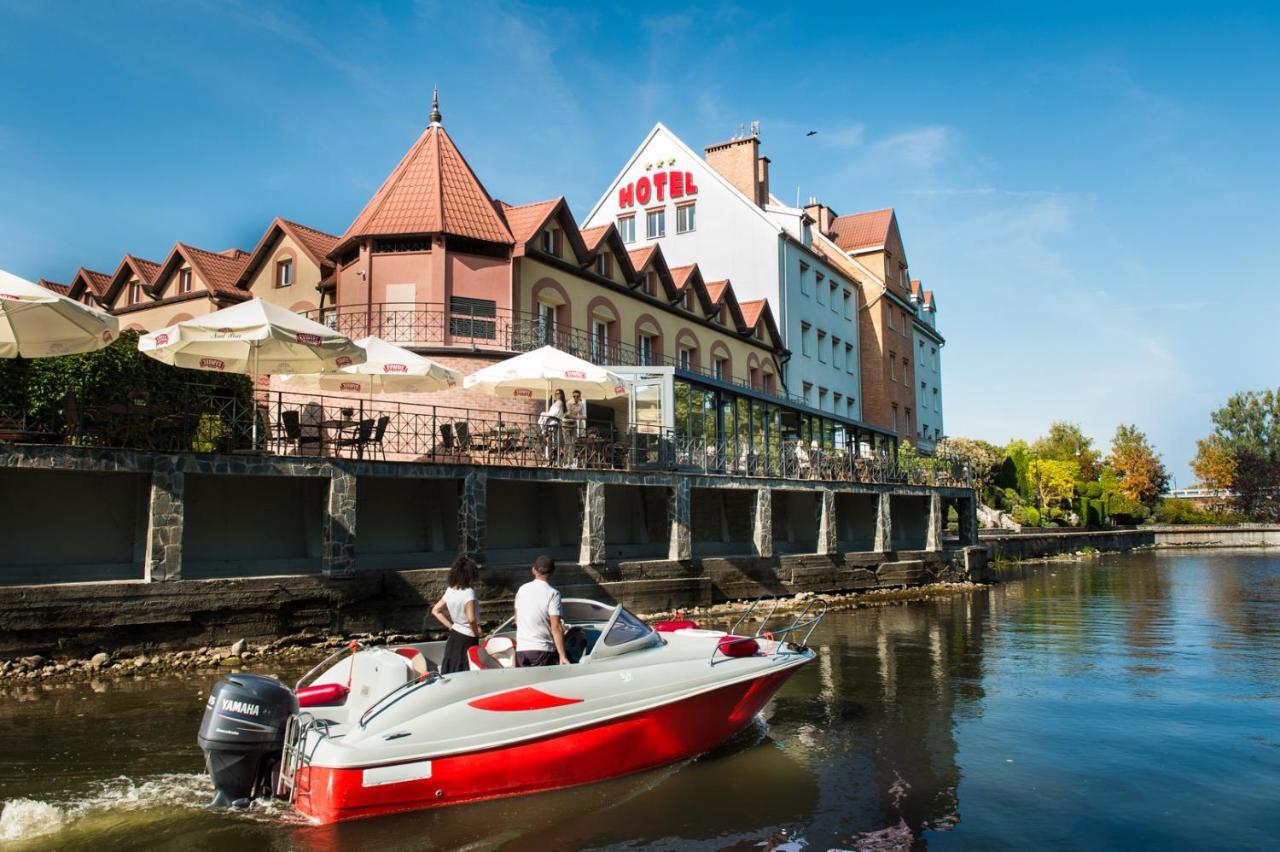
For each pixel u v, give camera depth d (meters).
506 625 9.66
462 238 25.70
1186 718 11.24
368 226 25.75
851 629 19.91
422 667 8.24
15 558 15.20
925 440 58.09
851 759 9.38
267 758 7.54
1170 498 88.44
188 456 14.91
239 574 16.78
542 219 27.33
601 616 10.24
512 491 23.14
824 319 47.19
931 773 8.91
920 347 59.25
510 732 7.93
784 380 42.66
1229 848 7.07
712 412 27.66
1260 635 18.81
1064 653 16.38
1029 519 58.66
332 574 16.27
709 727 9.43
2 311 12.89
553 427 20.73
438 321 25.31
